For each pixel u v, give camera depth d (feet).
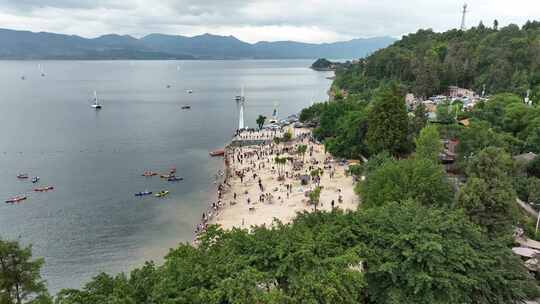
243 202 243.19
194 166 330.34
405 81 625.00
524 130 283.18
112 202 249.96
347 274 86.12
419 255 93.40
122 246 194.59
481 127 252.21
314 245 94.99
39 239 200.44
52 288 160.35
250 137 435.53
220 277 86.84
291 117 561.84
